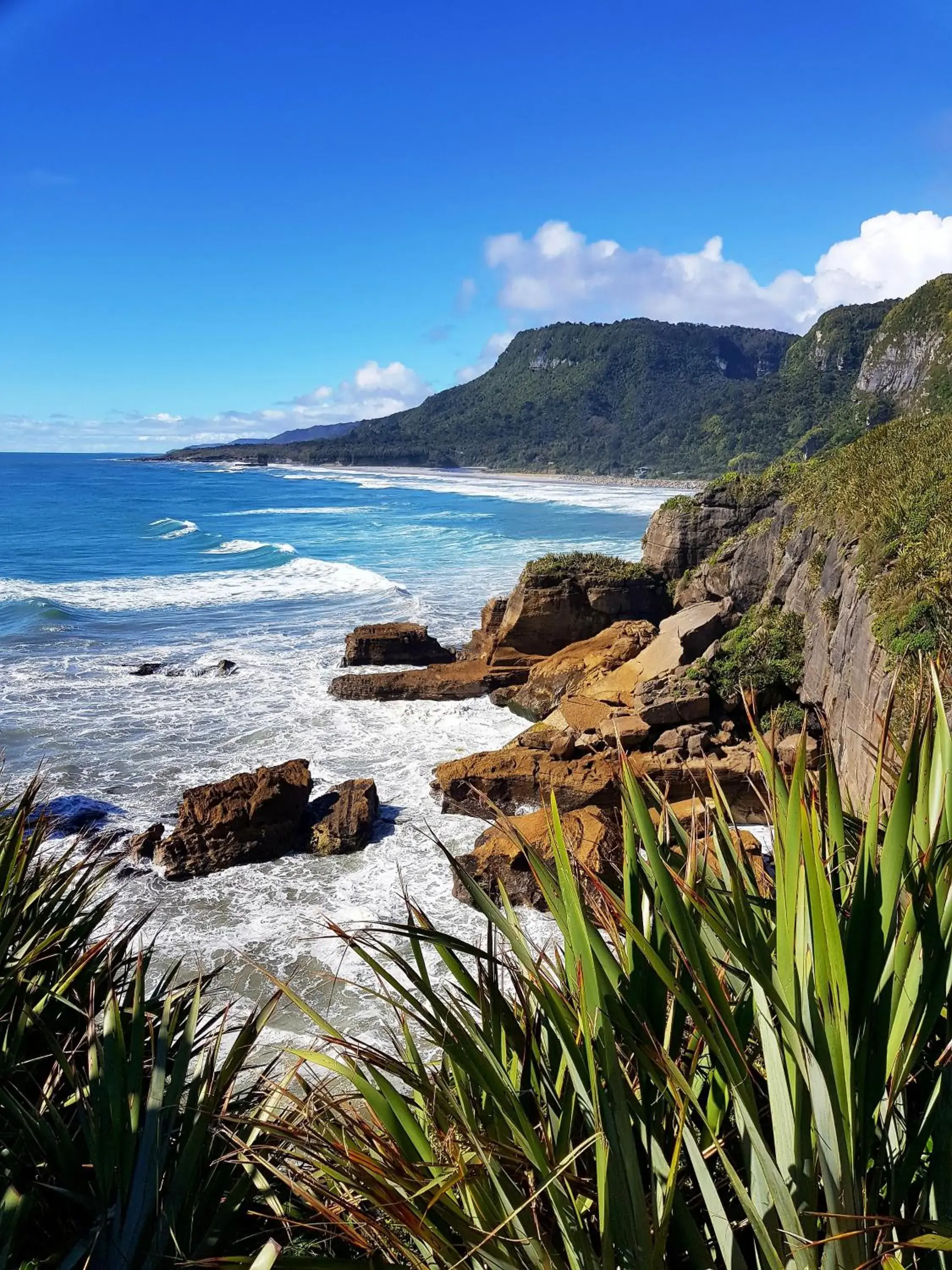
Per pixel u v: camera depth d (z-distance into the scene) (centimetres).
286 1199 360
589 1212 258
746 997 258
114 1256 300
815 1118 205
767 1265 221
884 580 1481
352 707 2339
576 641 2677
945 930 224
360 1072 282
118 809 1666
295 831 1511
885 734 273
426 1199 260
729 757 1608
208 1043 441
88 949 487
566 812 1529
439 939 291
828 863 264
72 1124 366
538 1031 308
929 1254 211
